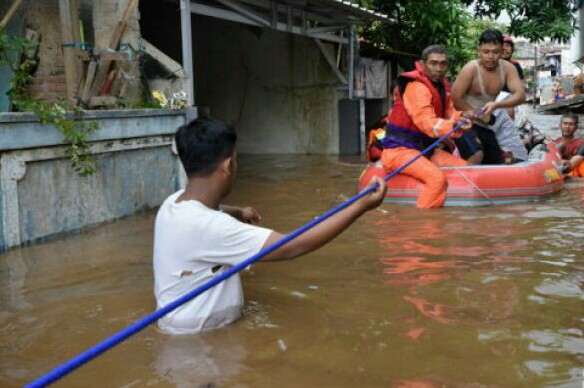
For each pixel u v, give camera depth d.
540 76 45.00
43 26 7.51
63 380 2.54
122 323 3.16
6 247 4.89
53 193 5.32
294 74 12.73
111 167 6.00
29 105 5.14
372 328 3.02
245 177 8.97
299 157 11.95
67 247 4.95
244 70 13.02
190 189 3.09
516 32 14.91
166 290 3.05
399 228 5.26
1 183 4.84
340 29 11.95
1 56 5.97
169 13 11.82
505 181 6.43
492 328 2.99
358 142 12.53
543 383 2.44
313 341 2.87
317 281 3.78
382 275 3.87
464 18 15.78
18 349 2.89
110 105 6.55
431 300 3.40
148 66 7.26
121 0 6.99
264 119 13.05
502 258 4.21
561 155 8.47
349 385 2.45
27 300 3.60
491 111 6.65
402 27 15.16
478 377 2.49
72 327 3.14
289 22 10.12
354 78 12.55
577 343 2.80
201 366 2.64
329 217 2.90
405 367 2.60
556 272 3.86
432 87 6.55
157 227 3.12
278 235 2.92
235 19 8.68
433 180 6.36
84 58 6.34
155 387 2.46
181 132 3.05
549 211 5.91
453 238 4.83
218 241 2.93
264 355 2.73
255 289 3.64
